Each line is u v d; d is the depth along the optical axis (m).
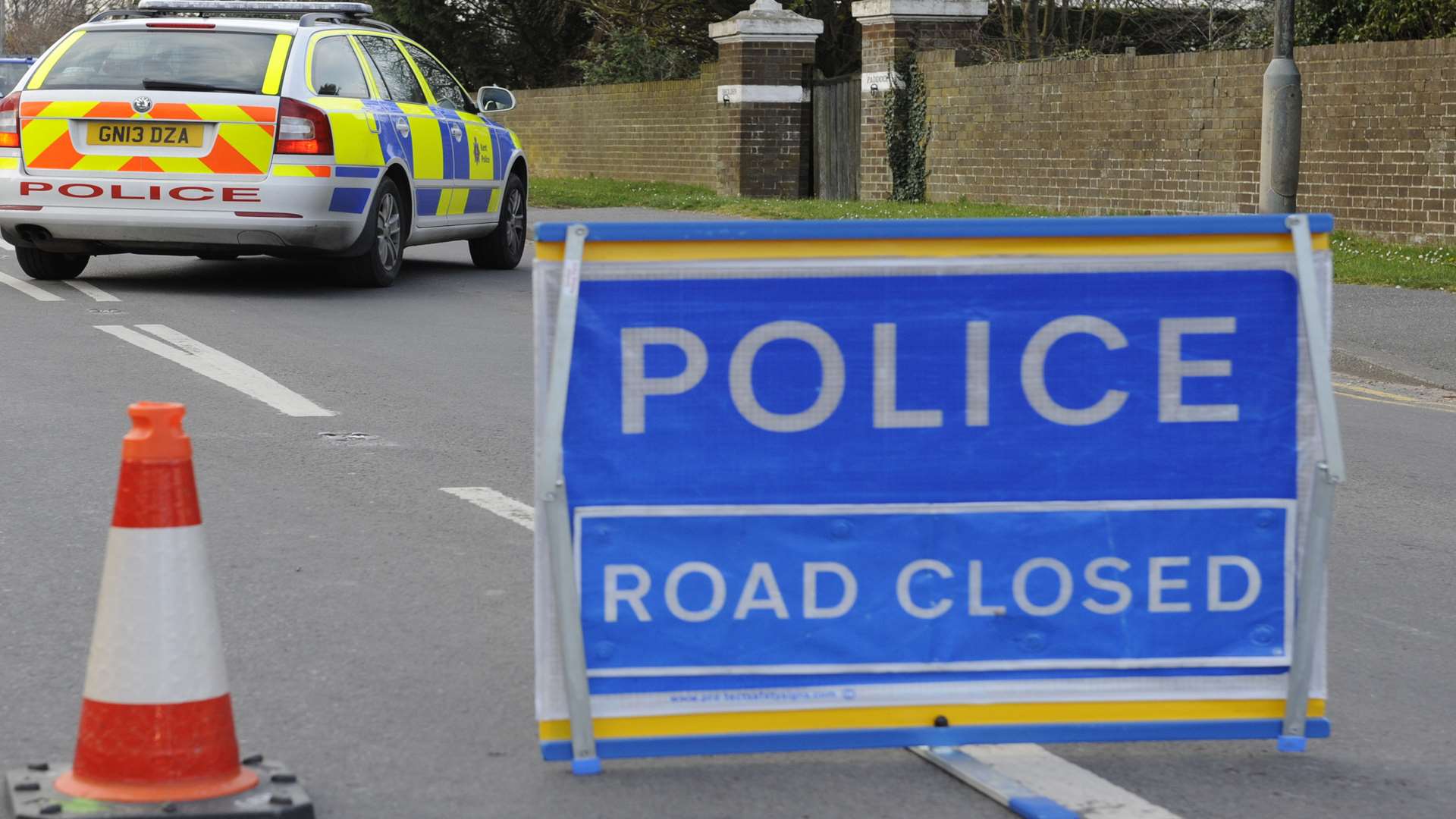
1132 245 7.56
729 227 7.35
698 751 7.53
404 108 25.62
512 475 13.47
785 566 7.51
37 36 127.12
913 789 7.51
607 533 7.40
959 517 7.57
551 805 7.27
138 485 6.90
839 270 7.43
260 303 23.58
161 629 6.88
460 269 29.14
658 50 69.19
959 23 47.84
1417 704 8.78
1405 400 19.19
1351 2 41.84
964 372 7.53
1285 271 7.64
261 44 23.64
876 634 7.58
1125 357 7.59
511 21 86.06
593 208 47.12
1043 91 42.72
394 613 9.91
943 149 46.59
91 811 6.72
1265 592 7.77
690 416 7.41
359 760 7.74
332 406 16.20
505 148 29.16
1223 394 7.66
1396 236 33.56
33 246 24.70
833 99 51.03
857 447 7.51
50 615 9.71
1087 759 7.86
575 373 7.33
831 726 7.60
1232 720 7.82
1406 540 12.39
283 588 10.33
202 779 6.93
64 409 15.63
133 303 23.03
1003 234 7.50
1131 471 7.64
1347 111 34.44
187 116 23.14
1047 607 7.65
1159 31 60.34
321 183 23.38
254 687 8.65
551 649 7.51
